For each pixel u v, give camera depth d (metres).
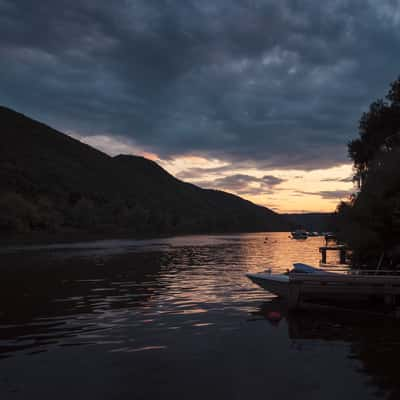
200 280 21.42
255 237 126.19
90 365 8.30
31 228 89.50
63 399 6.70
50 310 13.77
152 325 11.62
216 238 108.44
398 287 14.12
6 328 11.34
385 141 36.56
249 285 19.52
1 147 187.88
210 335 10.61
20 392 7.00
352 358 8.78
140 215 134.50
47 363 8.44
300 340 10.23
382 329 11.51
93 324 11.75
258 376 7.72
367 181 23.33
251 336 10.55
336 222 29.64
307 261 34.97
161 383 7.36
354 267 22.67
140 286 19.31
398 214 18.03
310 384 7.33
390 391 7.01
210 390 7.04
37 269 27.36
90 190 187.88
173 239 95.50
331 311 14.16
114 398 6.72
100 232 113.62
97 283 20.41
